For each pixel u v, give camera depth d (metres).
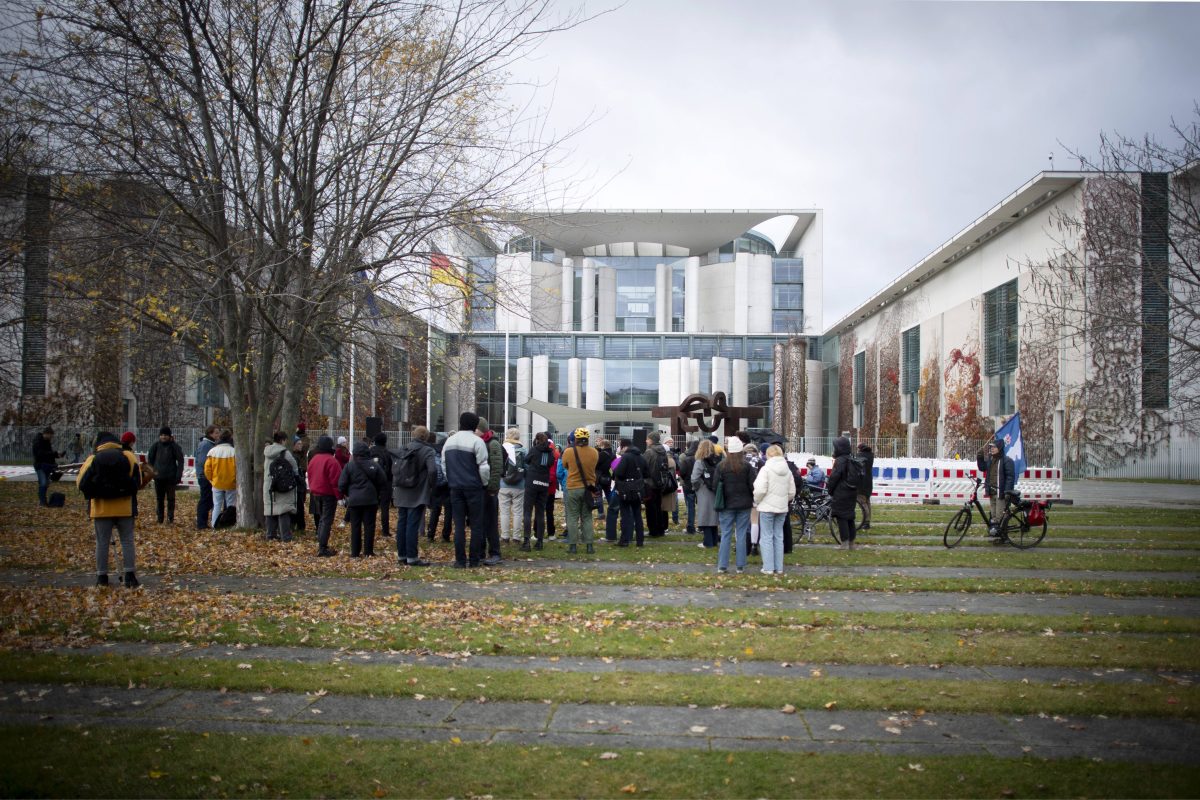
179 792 4.54
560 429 37.47
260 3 15.45
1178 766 4.92
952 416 52.75
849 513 14.80
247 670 6.71
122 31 13.90
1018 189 40.12
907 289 62.44
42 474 21.55
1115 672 6.89
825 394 82.25
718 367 67.75
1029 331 41.53
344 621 8.52
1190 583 11.10
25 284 19.69
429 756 5.05
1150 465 38.12
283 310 16.70
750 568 12.61
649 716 5.81
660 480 16.61
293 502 15.25
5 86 14.27
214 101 15.73
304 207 15.95
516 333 69.56
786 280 79.69
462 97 16.08
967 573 12.15
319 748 5.16
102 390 38.59
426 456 12.79
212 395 48.53
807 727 5.61
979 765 4.91
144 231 15.16
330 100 16.20
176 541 14.86
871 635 8.06
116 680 6.42
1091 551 14.79
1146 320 29.56
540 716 5.80
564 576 11.59
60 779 4.64
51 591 9.94
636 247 88.94
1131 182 23.92
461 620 8.65
